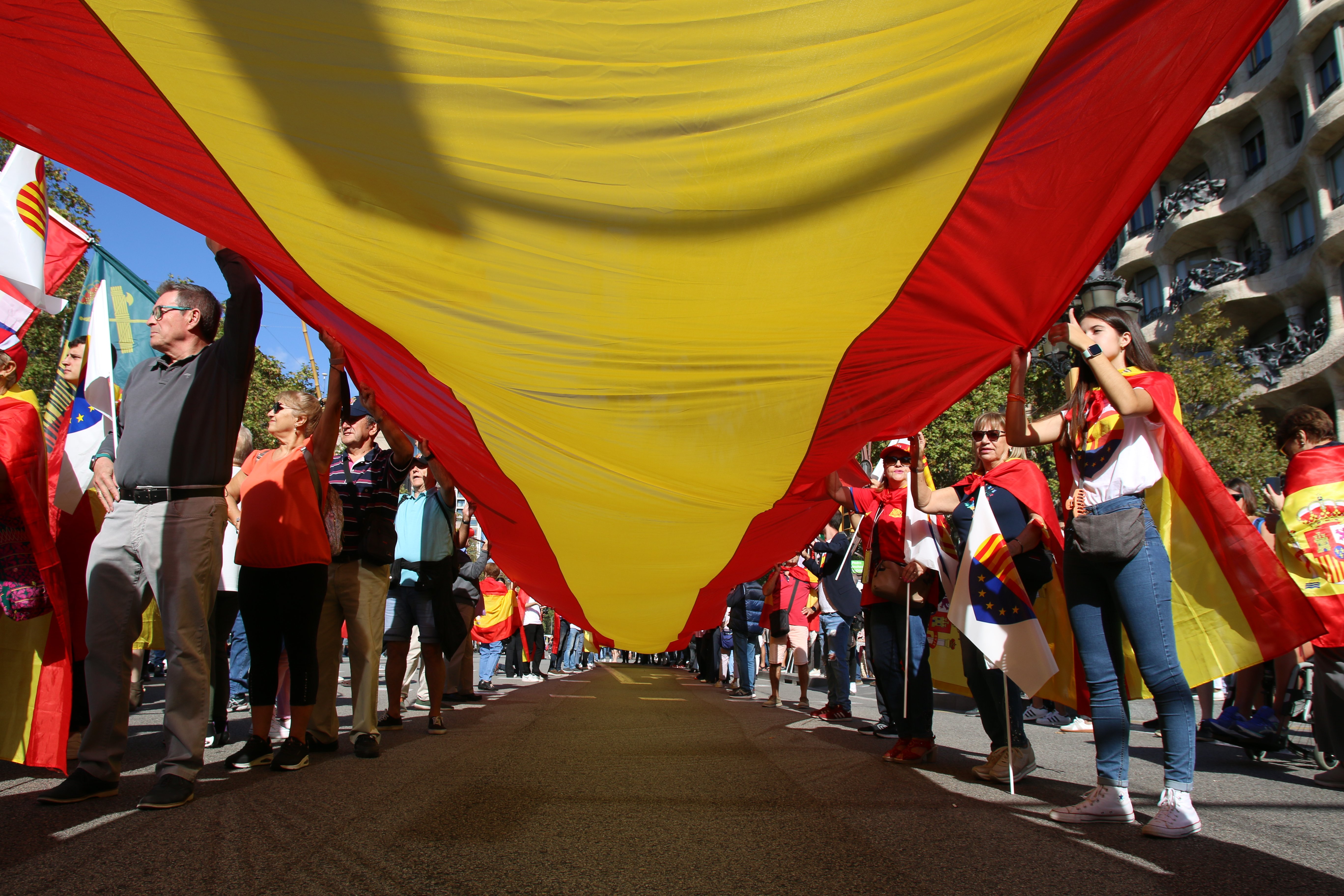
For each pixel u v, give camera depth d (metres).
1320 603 4.06
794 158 2.48
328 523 4.23
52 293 5.02
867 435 4.12
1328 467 4.23
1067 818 3.10
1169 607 3.05
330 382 3.92
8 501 3.01
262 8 2.06
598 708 7.61
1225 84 2.54
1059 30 2.23
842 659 7.05
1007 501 3.92
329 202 2.65
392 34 2.14
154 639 4.41
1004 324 3.29
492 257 2.82
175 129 2.46
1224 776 4.36
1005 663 3.57
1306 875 2.45
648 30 2.13
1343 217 23.28
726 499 4.61
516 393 3.61
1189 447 3.14
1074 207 2.81
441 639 5.42
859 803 3.42
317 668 4.06
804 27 2.15
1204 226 29.33
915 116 2.41
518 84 2.25
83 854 2.41
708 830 2.95
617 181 2.49
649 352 3.27
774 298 2.99
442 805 3.23
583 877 2.37
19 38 2.18
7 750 3.07
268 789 3.42
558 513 5.02
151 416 3.25
